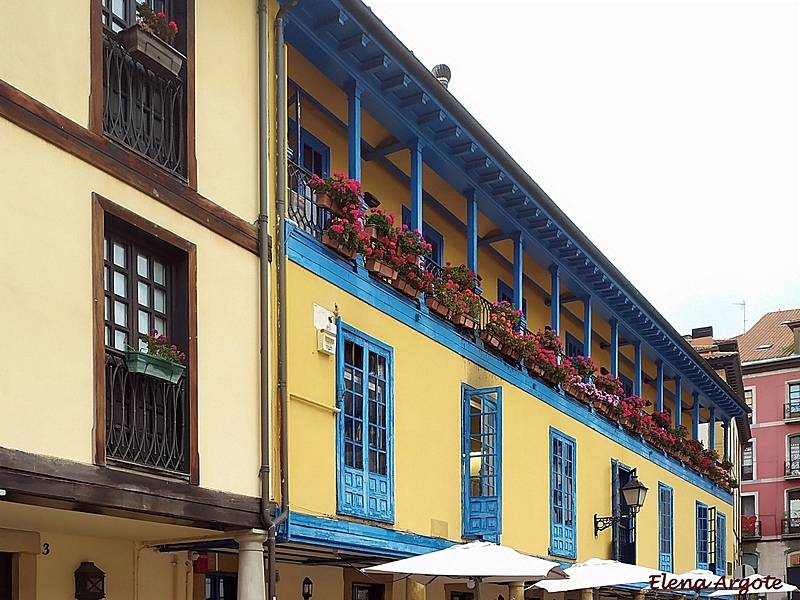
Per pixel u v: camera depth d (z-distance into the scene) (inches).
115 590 378.0
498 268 723.4
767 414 1952.5
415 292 492.7
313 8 427.5
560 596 769.6
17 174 276.1
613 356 831.7
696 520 1005.8
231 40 379.6
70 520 324.5
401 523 461.4
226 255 362.3
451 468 511.8
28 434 271.1
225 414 352.5
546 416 639.1
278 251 391.2
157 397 325.7
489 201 604.7
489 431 539.5
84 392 290.7
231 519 346.9
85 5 306.0
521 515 582.9
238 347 363.9
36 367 275.9
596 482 722.8
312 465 401.4
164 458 323.3
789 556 1877.5
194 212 346.0
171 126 343.3
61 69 295.3
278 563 486.3
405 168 584.4
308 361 406.6
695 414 1121.4
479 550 414.3
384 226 468.4
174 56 339.3
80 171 297.7
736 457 1439.5
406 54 468.8
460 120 529.3
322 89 498.0
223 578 464.4
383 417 455.5
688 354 980.6
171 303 340.2
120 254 320.8
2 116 273.0
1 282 268.2
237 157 376.2
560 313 830.5
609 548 738.2
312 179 437.4
